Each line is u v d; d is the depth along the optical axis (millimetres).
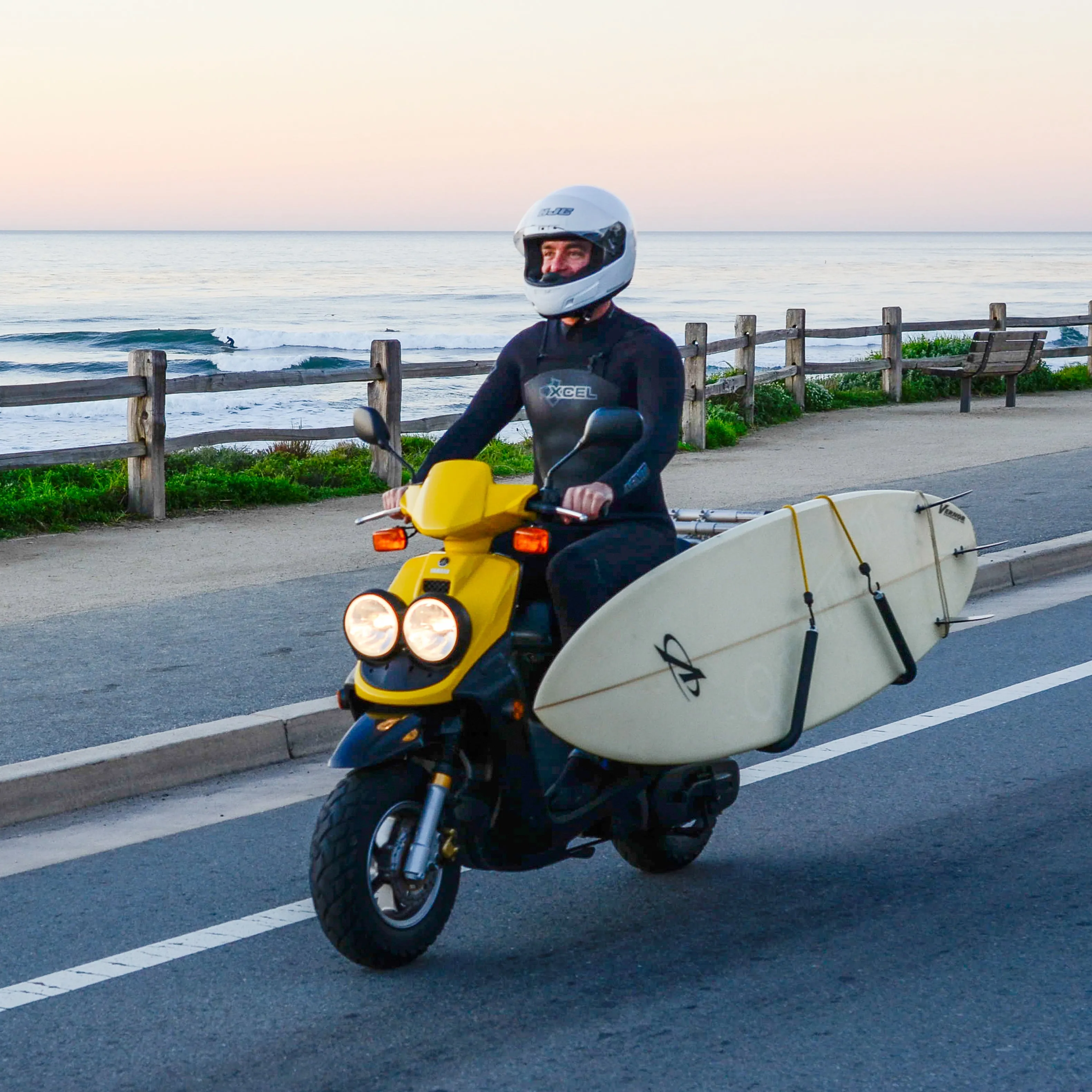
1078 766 6477
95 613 9211
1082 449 16000
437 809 4309
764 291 130000
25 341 70938
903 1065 3828
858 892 5117
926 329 22125
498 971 4535
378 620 4273
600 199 4812
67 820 6180
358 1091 3787
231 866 5562
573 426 4859
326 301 107938
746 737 4848
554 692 4320
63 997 4422
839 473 14500
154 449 12453
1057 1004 4176
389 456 14352
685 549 4984
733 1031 4066
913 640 5547
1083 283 150750
